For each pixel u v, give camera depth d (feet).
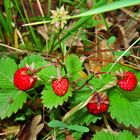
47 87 0.69
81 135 0.78
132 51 0.98
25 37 1.00
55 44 0.91
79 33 0.98
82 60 0.92
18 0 1.01
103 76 0.75
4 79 0.78
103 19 0.97
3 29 1.01
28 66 0.64
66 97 0.67
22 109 0.83
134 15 1.06
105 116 0.80
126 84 0.64
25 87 0.64
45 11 1.03
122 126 0.82
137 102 0.73
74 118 0.74
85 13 0.48
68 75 0.69
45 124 0.83
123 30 1.04
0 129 0.84
